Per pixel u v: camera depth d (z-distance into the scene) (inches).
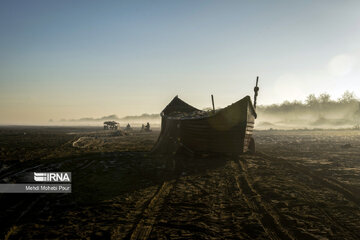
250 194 354.0
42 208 307.3
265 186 393.1
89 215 282.8
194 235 231.1
